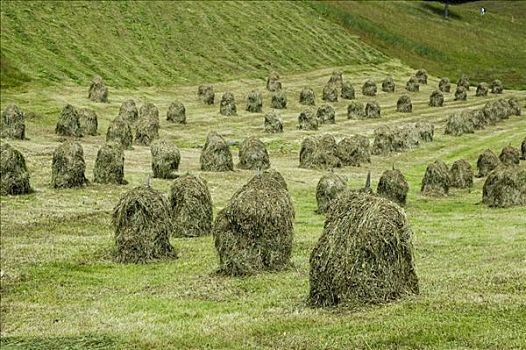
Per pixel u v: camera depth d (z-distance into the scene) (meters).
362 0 164.62
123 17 113.31
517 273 21.95
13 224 34.12
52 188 43.12
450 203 44.75
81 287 24.52
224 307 20.58
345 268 19.08
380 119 86.81
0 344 17.98
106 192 43.00
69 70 91.25
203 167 53.31
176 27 117.62
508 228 33.97
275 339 16.53
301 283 23.25
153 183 46.31
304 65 118.50
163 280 24.98
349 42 133.00
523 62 137.12
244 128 77.06
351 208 19.64
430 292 19.92
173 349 16.48
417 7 171.88
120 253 28.27
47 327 19.56
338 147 59.91
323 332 16.64
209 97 90.56
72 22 105.19
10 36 93.69
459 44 146.00
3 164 40.34
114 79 93.25
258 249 25.12
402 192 43.44
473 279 21.64
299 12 139.62
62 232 33.41
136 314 20.39
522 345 14.88
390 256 19.12
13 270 26.31
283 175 53.25
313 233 33.78
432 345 15.20
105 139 65.31
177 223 33.47
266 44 122.19
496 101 90.06
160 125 75.88
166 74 100.94
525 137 70.94
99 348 17.02
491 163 57.03
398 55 134.38
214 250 29.97
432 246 29.81
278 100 91.12
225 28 123.38
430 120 86.31
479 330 15.88
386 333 16.06
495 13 175.25
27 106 74.75
